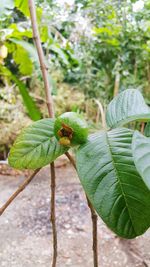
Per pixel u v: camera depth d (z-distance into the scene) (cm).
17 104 167
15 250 89
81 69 171
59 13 156
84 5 158
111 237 93
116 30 149
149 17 148
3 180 142
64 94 172
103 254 86
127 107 23
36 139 22
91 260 85
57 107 167
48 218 107
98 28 151
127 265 82
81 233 98
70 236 96
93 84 173
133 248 88
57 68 176
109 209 18
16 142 22
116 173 18
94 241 25
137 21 150
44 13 120
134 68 158
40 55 27
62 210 112
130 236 18
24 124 161
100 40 155
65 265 83
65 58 102
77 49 167
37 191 128
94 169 19
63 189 130
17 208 114
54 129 20
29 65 91
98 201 18
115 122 23
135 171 18
